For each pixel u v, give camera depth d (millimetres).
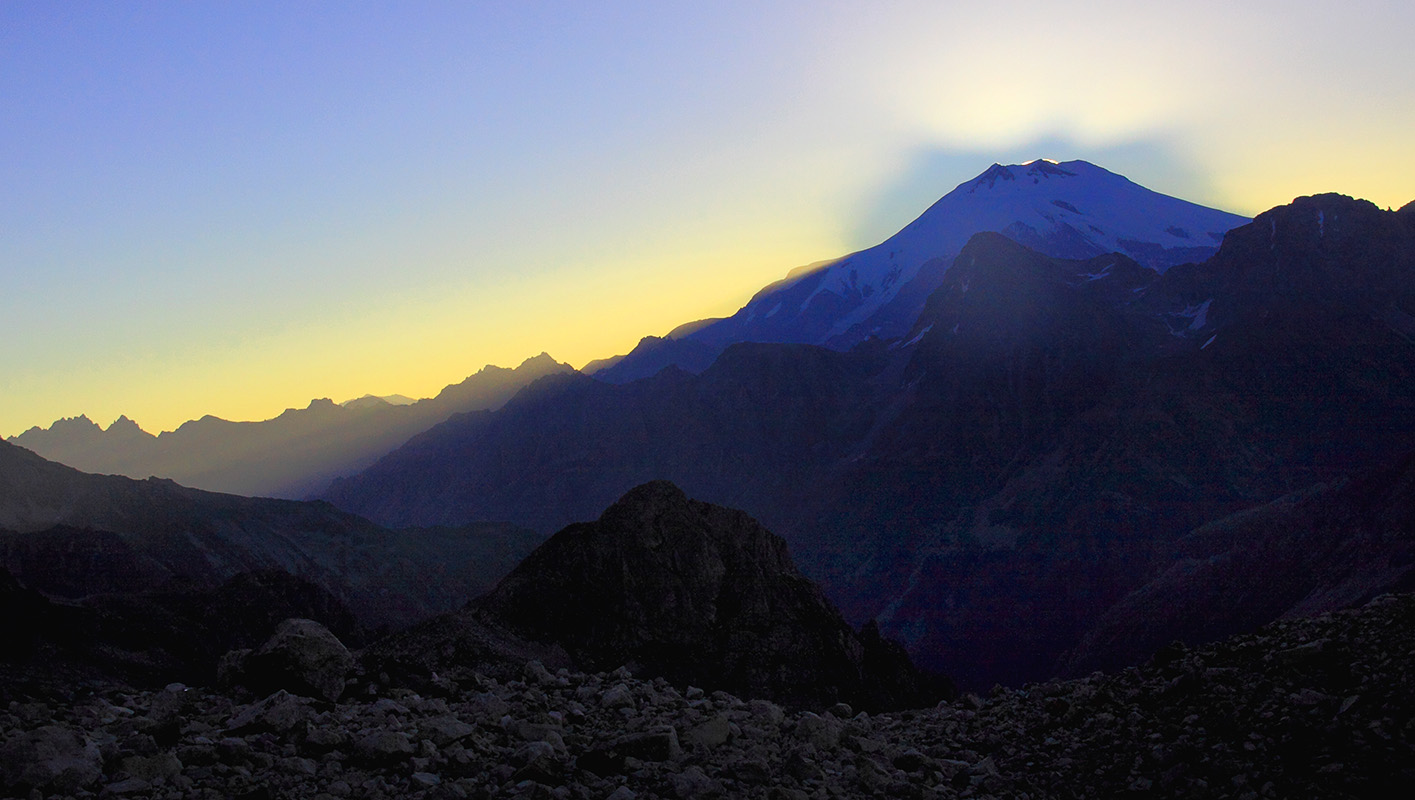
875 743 13922
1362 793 10320
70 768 10055
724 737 13477
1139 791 11555
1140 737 12898
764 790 11445
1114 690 14891
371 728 12547
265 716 12203
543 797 10727
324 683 14289
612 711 14977
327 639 14594
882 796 11781
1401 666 12047
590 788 11391
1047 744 13594
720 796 11141
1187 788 11289
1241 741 11891
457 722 12734
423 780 10914
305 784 10680
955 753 14094
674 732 12891
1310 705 12031
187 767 10742
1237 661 14148
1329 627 14203
